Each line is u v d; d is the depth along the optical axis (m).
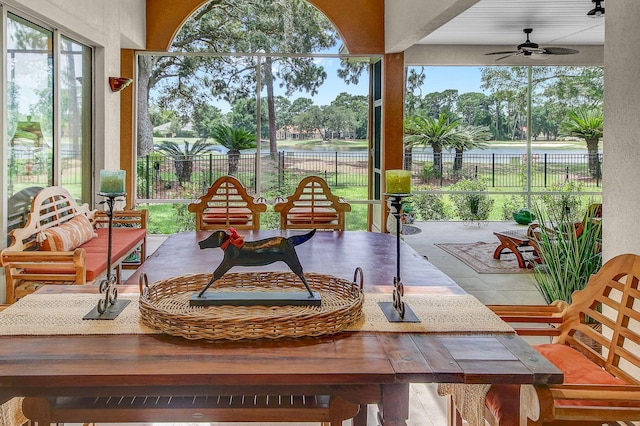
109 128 5.48
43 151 4.27
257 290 1.85
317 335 1.49
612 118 2.62
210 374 1.25
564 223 3.74
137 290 1.96
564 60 8.41
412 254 3.04
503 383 1.29
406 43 6.23
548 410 1.37
